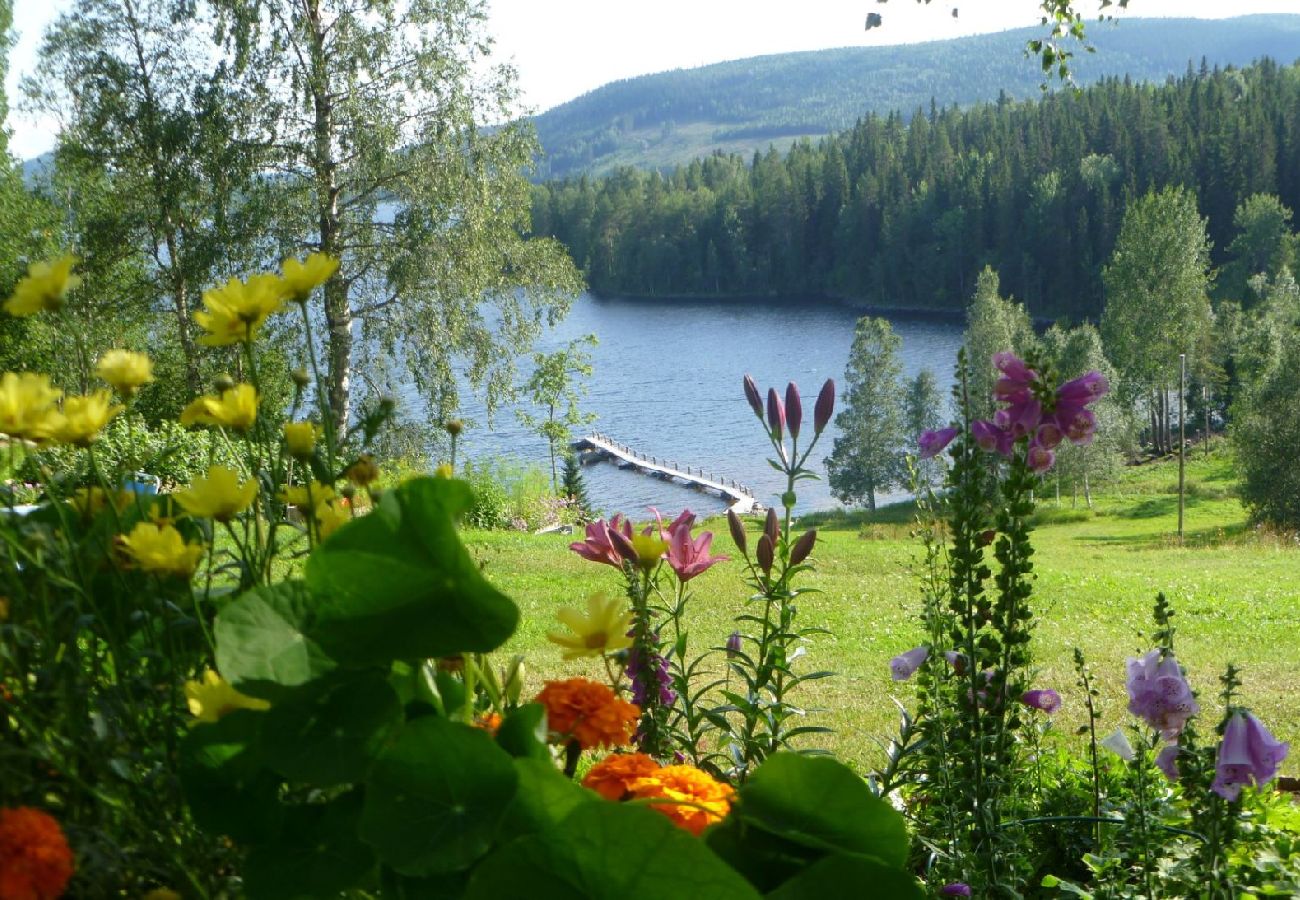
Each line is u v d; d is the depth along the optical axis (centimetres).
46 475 103
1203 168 9831
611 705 121
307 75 1870
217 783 90
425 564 86
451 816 86
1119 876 290
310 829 91
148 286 1956
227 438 114
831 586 1287
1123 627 1088
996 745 238
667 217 13200
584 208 13738
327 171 1911
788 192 12688
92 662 100
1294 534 3209
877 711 701
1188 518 4375
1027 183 10575
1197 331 5938
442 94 1919
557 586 1220
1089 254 9725
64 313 109
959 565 232
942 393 6612
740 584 1187
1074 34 890
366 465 118
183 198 1891
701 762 224
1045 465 212
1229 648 1007
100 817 90
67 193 2428
